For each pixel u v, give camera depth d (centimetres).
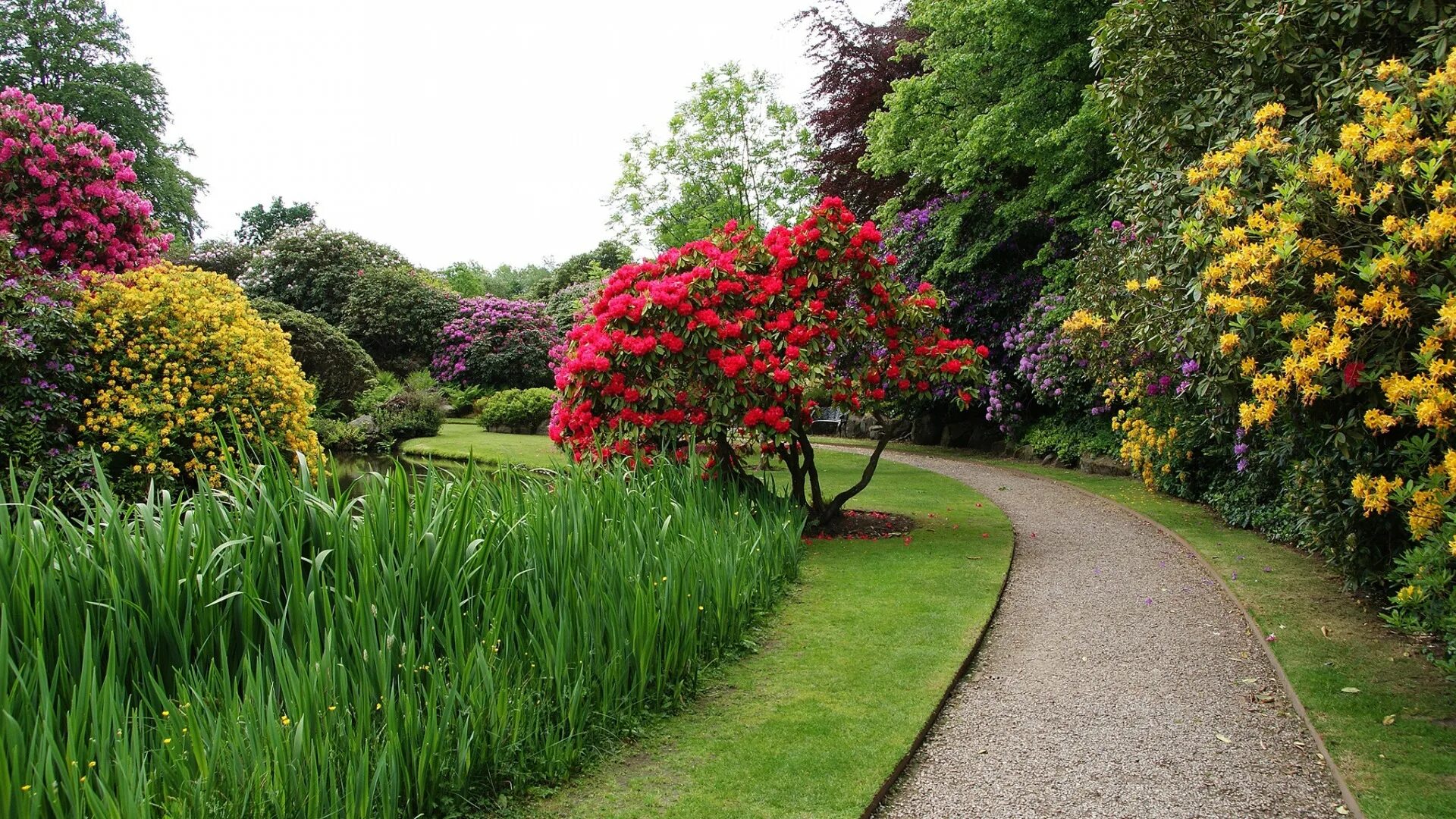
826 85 1752
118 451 761
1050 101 1182
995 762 345
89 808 219
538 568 374
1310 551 659
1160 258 566
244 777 230
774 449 759
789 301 721
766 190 1658
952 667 436
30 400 710
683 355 695
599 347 700
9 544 278
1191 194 530
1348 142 364
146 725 267
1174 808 306
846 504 938
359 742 251
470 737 284
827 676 423
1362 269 333
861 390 756
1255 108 548
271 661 306
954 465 1358
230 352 863
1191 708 395
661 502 513
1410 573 404
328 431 1625
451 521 362
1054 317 1212
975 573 627
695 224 1591
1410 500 376
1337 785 316
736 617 459
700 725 365
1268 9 543
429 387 2353
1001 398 1448
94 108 2914
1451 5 466
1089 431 1301
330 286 2702
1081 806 309
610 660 351
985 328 1473
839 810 294
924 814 305
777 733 356
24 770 207
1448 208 321
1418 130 358
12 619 267
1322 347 353
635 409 704
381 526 348
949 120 1323
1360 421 378
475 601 350
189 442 821
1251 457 705
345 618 287
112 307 809
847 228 732
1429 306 337
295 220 5078
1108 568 656
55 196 1019
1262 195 425
